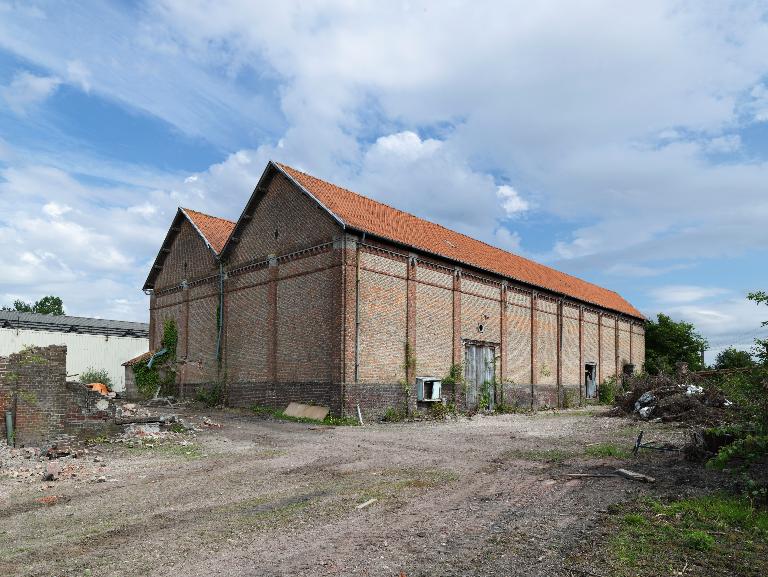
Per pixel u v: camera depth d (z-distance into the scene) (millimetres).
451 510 7867
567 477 10070
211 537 6668
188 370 28562
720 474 9648
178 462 11750
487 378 26781
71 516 7711
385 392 21234
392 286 22031
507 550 6148
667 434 15961
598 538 6516
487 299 27250
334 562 5809
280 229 23484
